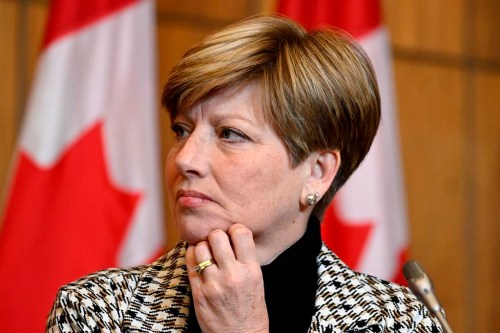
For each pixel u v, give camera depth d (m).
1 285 6.51
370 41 7.86
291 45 3.78
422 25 10.30
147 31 7.19
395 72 10.05
